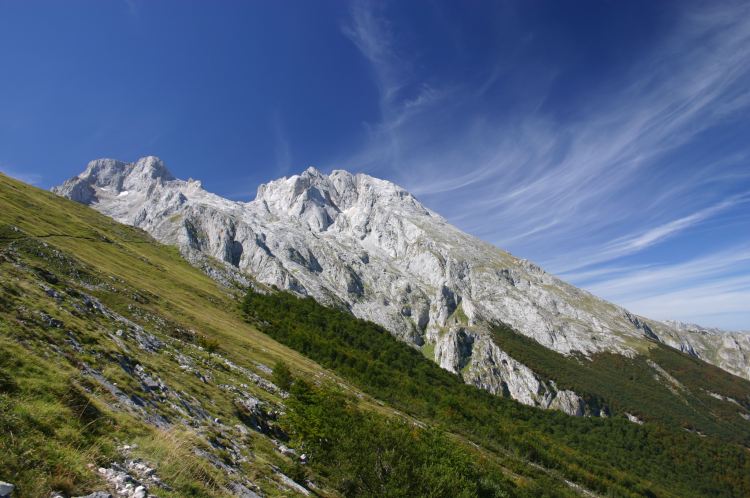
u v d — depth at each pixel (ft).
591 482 452.76
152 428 67.72
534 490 298.76
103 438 54.54
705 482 605.31
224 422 105.29
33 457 40.81
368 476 111.14
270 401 163.84
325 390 184.03
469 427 491.72
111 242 495.41
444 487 112.98
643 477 593.83
